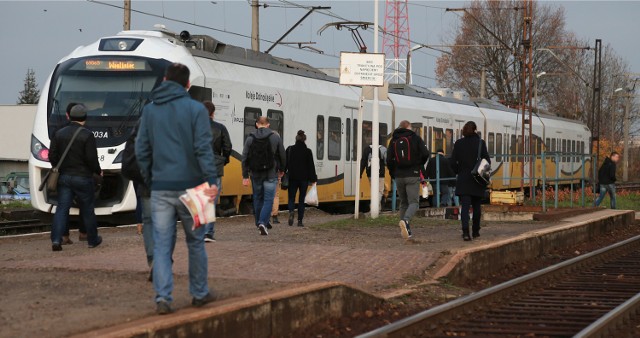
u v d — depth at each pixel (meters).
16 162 54.81
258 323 7.82
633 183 66.31
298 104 23.48
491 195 23.30
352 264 11.98
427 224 18.77
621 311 9.79
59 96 18.28
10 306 7.80
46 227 20.39
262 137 15.20
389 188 27.75
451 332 9.06
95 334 6.44
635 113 85.44
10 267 10.26
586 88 72.81
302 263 11.69
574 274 14.27
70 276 9.62
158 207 7.42
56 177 12.59
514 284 11.81
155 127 7.40
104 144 17.72
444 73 70.00
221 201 20.52
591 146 52.59
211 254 12.03
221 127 13.09
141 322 6.82
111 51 18.62
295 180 17.72
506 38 67.19
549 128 44.09
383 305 10.09
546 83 69.44
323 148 24.70
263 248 12.93
